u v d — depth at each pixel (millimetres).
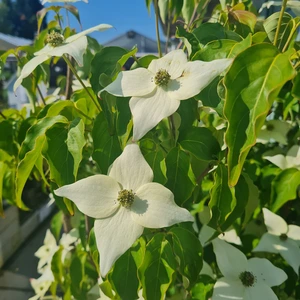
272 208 307
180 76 196
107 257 182
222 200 225
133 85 199
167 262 219
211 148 225
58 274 364
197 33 239
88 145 333
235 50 199
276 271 270
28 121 294
